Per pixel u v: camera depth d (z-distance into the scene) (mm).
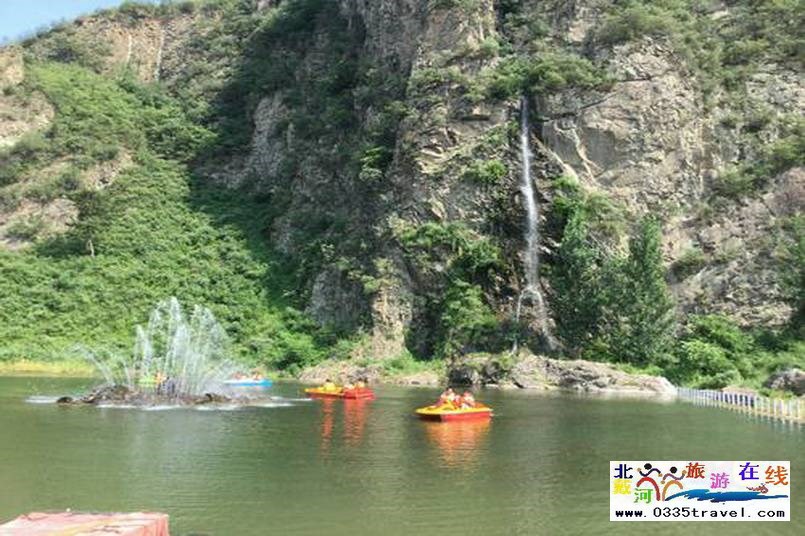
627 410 35062
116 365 59281
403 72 73688
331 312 65312
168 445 23500
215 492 17000
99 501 16125
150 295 69688
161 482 18047
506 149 62969
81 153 86062
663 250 58969
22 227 77562
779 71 65250
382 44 78750
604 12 66750
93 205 79125
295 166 82688
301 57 95312
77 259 73812
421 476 18891
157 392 39344
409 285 61156
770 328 54906
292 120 86250
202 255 76188
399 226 62844
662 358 52094
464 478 18703
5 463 20250
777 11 68688
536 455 22094
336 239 69500
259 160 89438
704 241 59500
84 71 105562
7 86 93625
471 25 68500
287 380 56844
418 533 13930
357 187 70250
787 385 41031
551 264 59219
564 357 54875
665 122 61844
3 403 35094
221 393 41594
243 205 84625
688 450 22984
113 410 33000
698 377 50094
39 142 86188
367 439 25203
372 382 54719
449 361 56062
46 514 11906
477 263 58844
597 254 56750
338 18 94375
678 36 64562
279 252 76125
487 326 56750
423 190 63156
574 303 55125
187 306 68812
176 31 115500
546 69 63719
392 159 67312
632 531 14227
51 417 30094
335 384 45281
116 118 94000
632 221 59969
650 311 52750
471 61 67250
